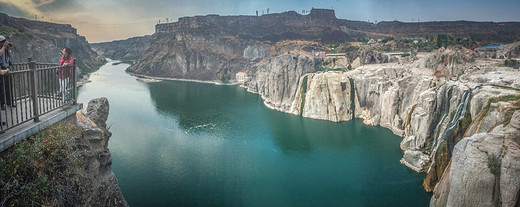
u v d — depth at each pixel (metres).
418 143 63.31
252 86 165.38
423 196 49.78
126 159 64.94
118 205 20.83
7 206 12.08
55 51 162.12
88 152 17.61
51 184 13.58
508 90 48.59
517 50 98.88
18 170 12.72
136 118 100.88
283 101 119.50
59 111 17.02
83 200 15.36
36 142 13.68
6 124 13.19
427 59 90.81
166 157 66.88
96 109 25.84
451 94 58.84
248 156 68.62
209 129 90.06
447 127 54.41
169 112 111.44
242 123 97.12
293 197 50.44
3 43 15.35
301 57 122.94
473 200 32.62
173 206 46.66
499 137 33.56
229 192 51.69
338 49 194.75
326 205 47.97
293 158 67.50
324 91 100.56
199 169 60.69
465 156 34.41
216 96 149.62
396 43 168.88
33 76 14.59
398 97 82.25
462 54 85.38
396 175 57.38
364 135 81.88
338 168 61.72
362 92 99.06
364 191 52.06
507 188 30.66
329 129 88.56
